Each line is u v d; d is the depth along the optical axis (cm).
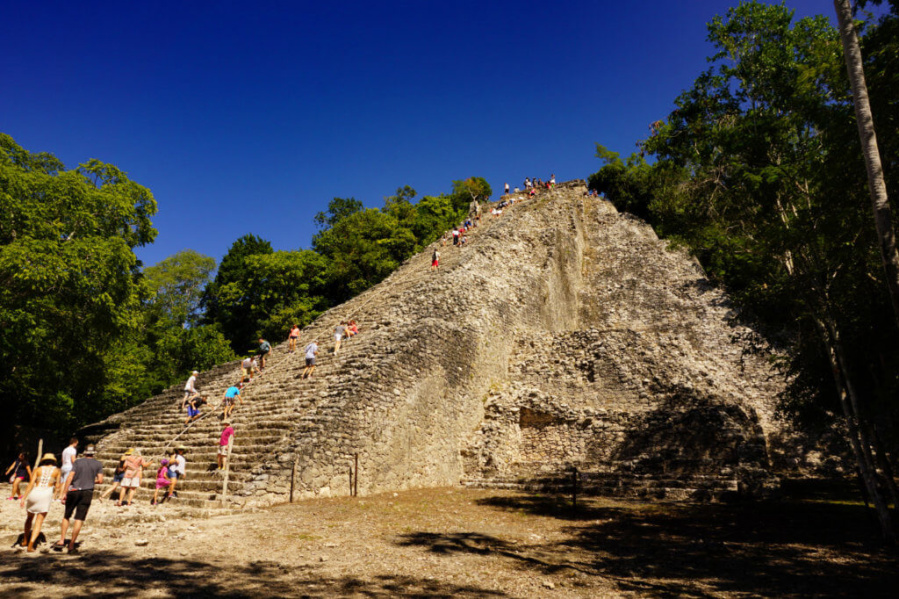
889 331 956
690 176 1333
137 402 2898
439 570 695
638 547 893
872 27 851
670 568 756
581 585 659
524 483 1612
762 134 1040
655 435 1667
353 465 1345
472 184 6625
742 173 1049
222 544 782
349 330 1953
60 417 2425
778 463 1975
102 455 1605
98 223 1875
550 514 1206
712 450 1570
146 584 572
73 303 1775
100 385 2188
